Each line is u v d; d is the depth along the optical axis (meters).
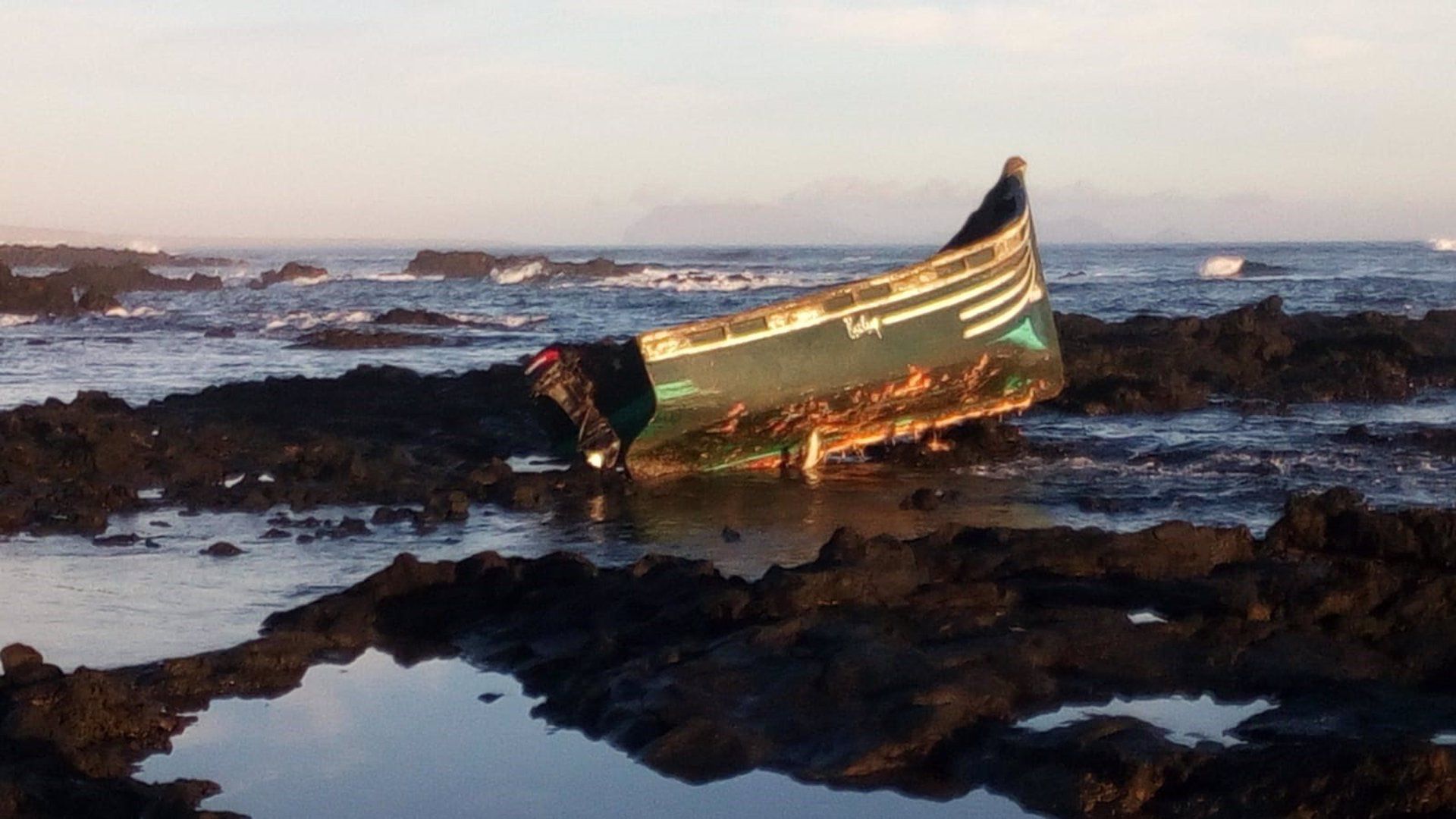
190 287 87.06
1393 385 27.80
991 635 10.99
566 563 13.20
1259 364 30.16
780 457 20.27
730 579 12.43
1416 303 52.56
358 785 9.57
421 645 12.39
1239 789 8.60
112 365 37.78
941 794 9.11
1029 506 17.73
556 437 21.05
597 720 10.45
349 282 97.62
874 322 19.70
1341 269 87.44
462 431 23.73
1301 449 21.59
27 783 8.84
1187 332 33.94
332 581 14.52
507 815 9.08
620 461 19.52
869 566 12.36
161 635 12.76
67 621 13.19
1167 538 13.34
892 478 19.73
